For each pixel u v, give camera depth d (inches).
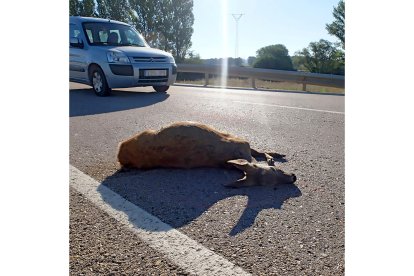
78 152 162.6
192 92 433.4
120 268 75.0
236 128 217.5
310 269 75.3
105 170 137.7
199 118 248.8
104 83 356.5
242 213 100.8
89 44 376.2
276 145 177.8
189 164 132.4
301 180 127.9
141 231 90.3
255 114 269.0
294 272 74.3
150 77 366.9
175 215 99.4
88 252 80.6
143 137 133.6
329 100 374.9
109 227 92.1
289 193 115.7
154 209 103.0
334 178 129.9
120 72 350.0
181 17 1358.3
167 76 382.0
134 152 133.6
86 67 368.8
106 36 391.9
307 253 81.0
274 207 105.0
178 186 120.2
